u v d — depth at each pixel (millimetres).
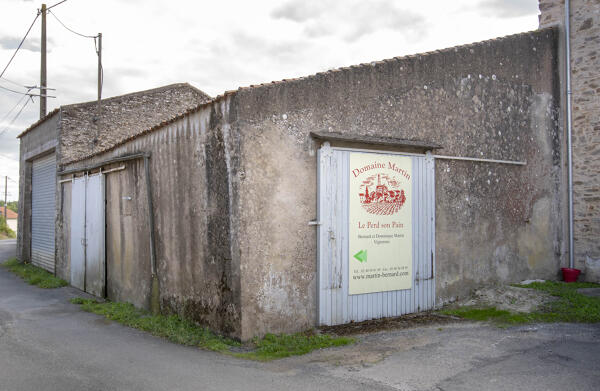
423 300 7797
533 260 9680
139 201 8633
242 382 4707
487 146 8977
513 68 9523
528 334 6332
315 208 6758
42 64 17062
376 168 7324
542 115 10008
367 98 7348
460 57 8641
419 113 7992
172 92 15180
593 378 4684
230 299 6191
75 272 11547
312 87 6777
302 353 5668
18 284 12109
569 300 7957
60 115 12711
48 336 6703
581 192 10094
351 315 6973
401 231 7551
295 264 6527
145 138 8469
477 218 8742
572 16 10266
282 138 6473
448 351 5648
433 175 8031
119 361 5434
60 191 12688
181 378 4832
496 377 4750
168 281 7719
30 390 4480
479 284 8711
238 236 6078
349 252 6980
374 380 4734
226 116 6293
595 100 9891
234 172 6145
